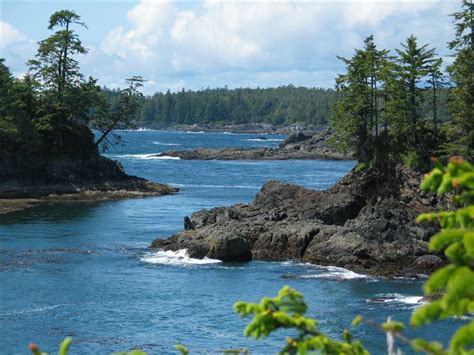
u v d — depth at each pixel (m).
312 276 58.47
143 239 74.62
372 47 103.25
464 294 7.03
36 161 115.25
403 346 36.78
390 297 50.47
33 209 96.50
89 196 110.81
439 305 7.40
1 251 65.69
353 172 97.25
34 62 124.88
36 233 76.44
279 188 87.94
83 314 44.88
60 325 42.34
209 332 41.22
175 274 58.38
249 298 49.88
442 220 8.91
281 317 9.33
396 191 93.19
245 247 65.88
